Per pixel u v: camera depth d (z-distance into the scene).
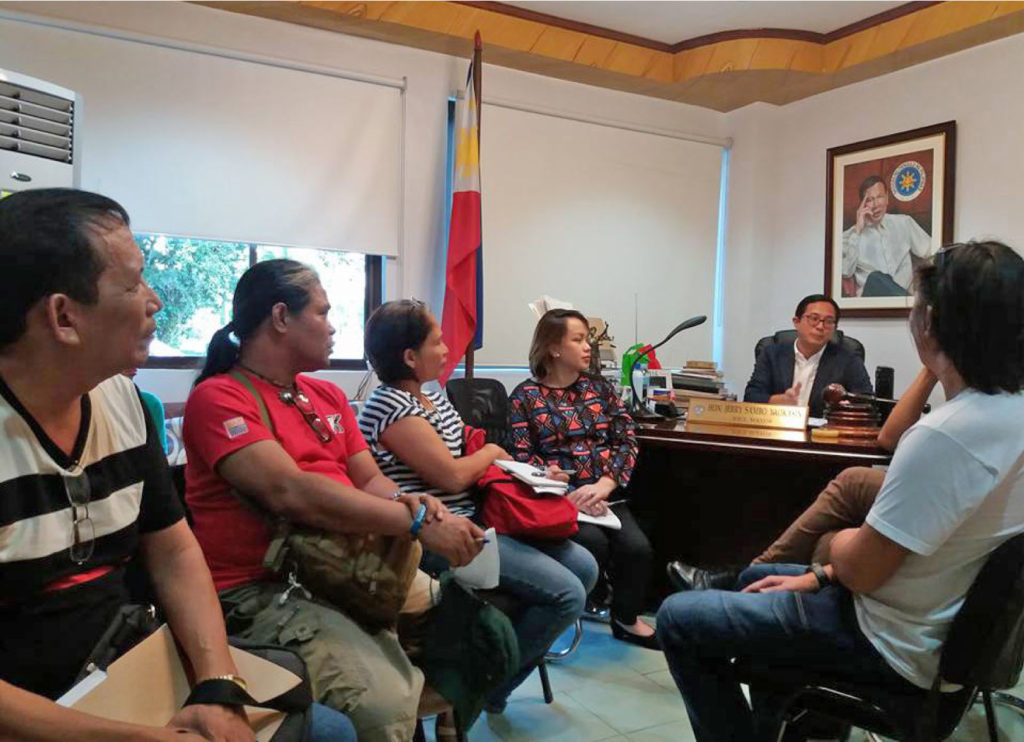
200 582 1.08
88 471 0.93
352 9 3.32
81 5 2.97
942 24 3.49
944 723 1.24
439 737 1.50
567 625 1.80
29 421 0.87
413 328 1.84
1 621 0.85
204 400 1.35
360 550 1.31
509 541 1.87
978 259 1.13
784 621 1.29
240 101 3.30
